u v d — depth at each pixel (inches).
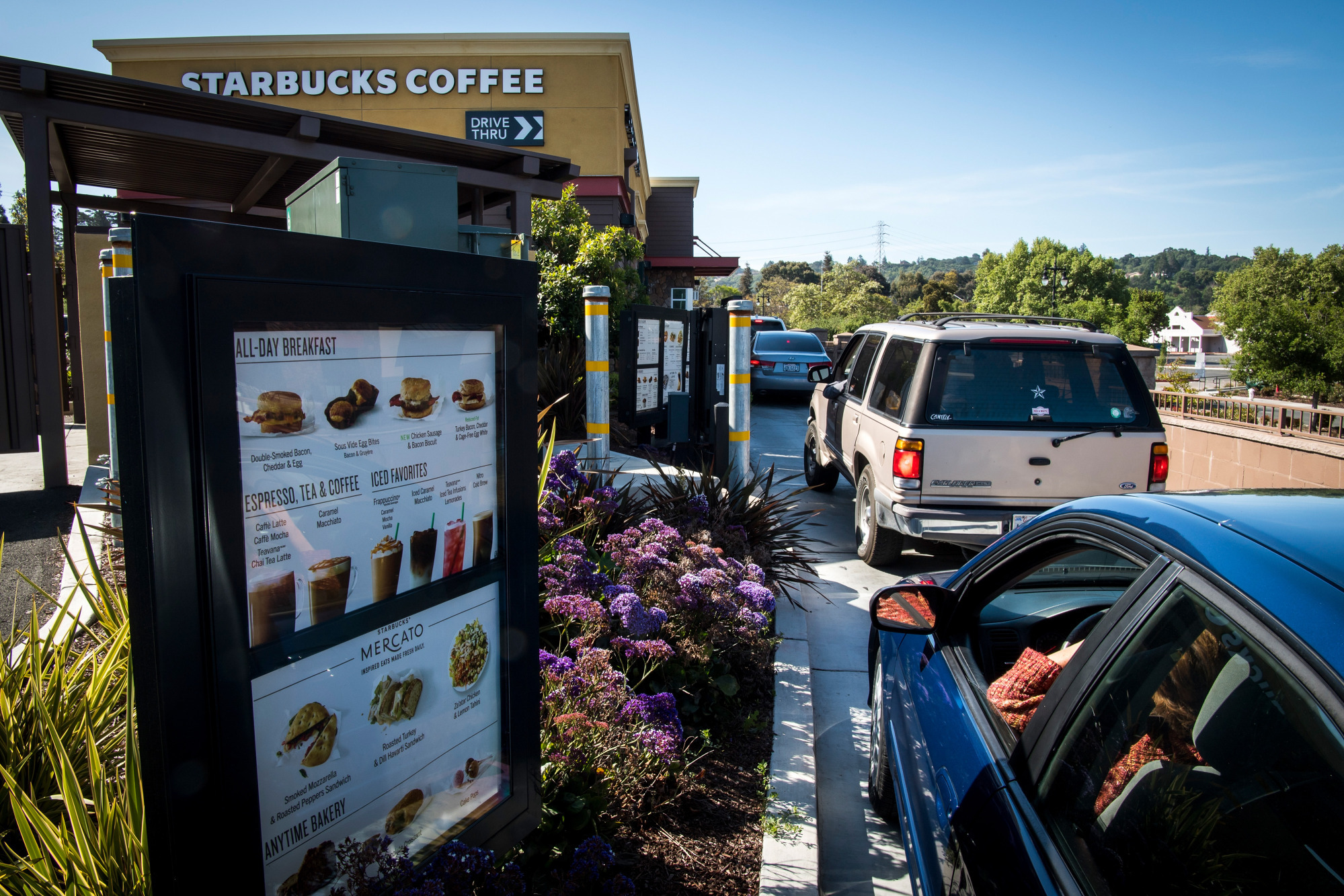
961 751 84.0
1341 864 43.0
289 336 63.1
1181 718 57.1
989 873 67.3
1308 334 1368.1
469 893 78.4
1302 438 394.0
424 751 79.6
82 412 463.2
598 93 723.4
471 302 79.4
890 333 285.6
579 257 404.8
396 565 74.2
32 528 248.7
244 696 61.3
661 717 122.0
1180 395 506.3
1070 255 3661.4
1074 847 60.9
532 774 93.8
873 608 105.7
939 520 232.5
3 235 319.9
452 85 721.0
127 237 223.1
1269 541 58.3
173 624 56.3
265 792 64.4
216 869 60.3
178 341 55.3
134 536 55.6
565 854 104.1
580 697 117.3
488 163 410.9
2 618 172.6
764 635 186.9
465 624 83.3
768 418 652.1
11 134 355.3
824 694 179.2
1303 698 47.3
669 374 390.0
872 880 118.1
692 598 151.6
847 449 309.3
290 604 64.7
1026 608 113.2
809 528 320.8
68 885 74.1
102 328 319.6
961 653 102.6
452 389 78.8
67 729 102.0
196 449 56.7
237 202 528.7
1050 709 71.7
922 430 233.8
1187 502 70.7
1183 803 54.3
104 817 79.7
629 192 793.6
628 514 209.3
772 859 111.7
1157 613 63.4
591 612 131.7
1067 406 234.1
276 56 717.3
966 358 236.5
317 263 64.1
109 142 369.4
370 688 72.9
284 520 63.9
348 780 71.6
